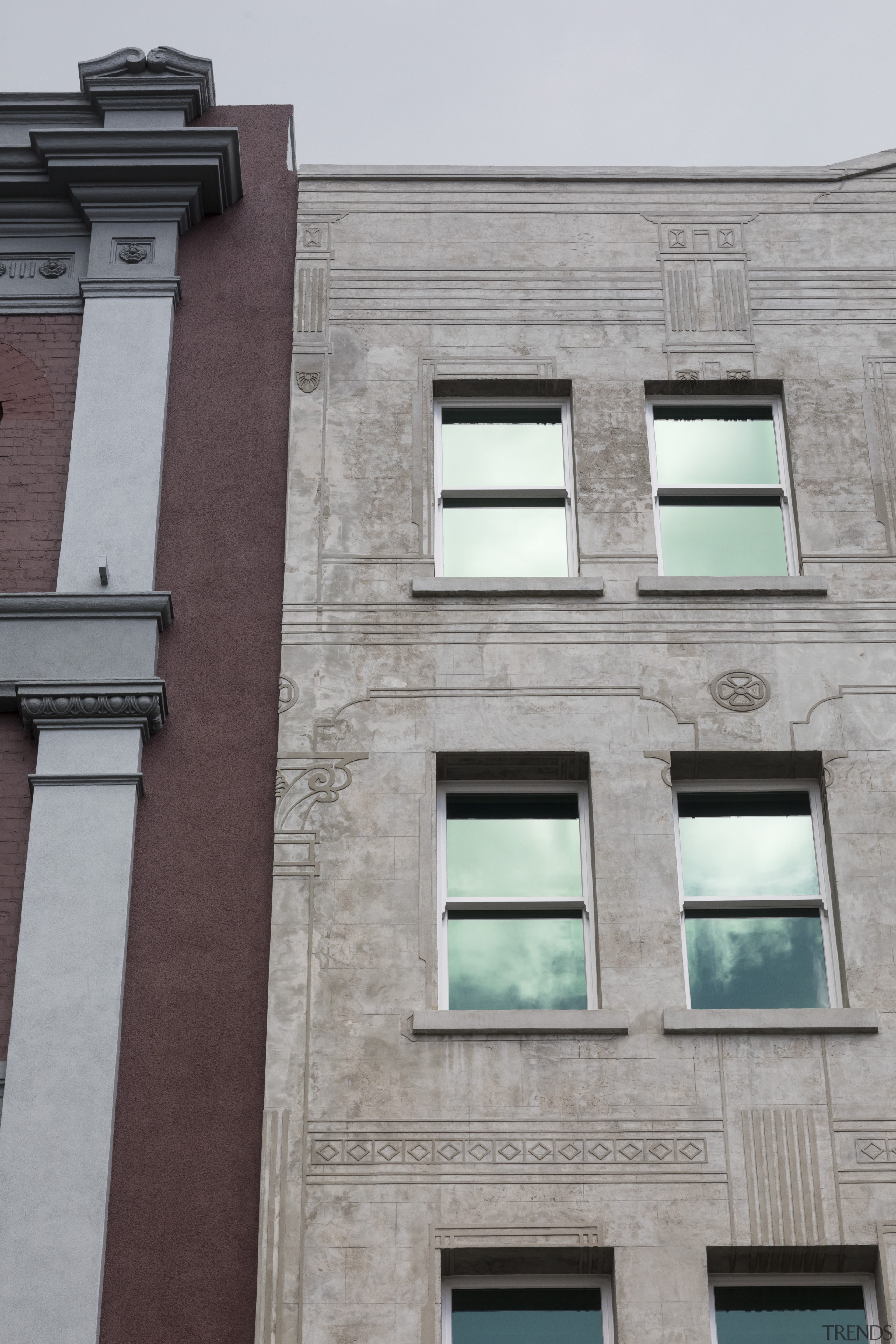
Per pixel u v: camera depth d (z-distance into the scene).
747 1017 12.46
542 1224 11.78
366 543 14.63
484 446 15.63
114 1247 11.72
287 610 14.25
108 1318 11.48
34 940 12.68
